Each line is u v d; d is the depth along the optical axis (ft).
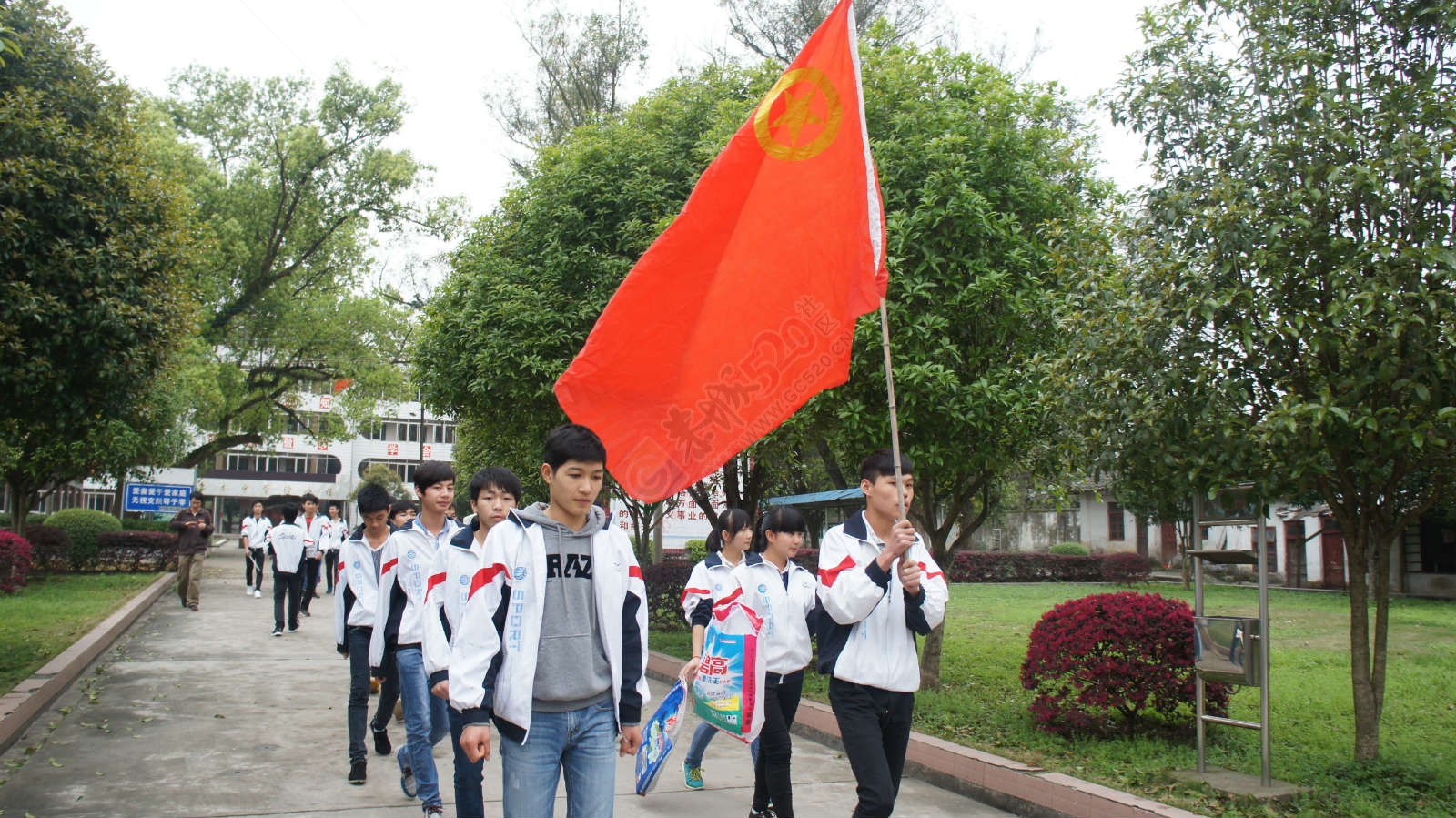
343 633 18.58
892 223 23.54
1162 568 98.53
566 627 10.08
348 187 81.25
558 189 33.32
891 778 11.82
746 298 12.22
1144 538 100.99
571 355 31.42
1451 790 16.58
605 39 53.31
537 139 52.37
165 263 28.66
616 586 10.35
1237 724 17.40
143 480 81.87
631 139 33.17
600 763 9.97
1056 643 21.12
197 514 49.47
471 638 9.79
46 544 64.75
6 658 29.04
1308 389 17.28
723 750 22.20
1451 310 15.28
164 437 72.64
